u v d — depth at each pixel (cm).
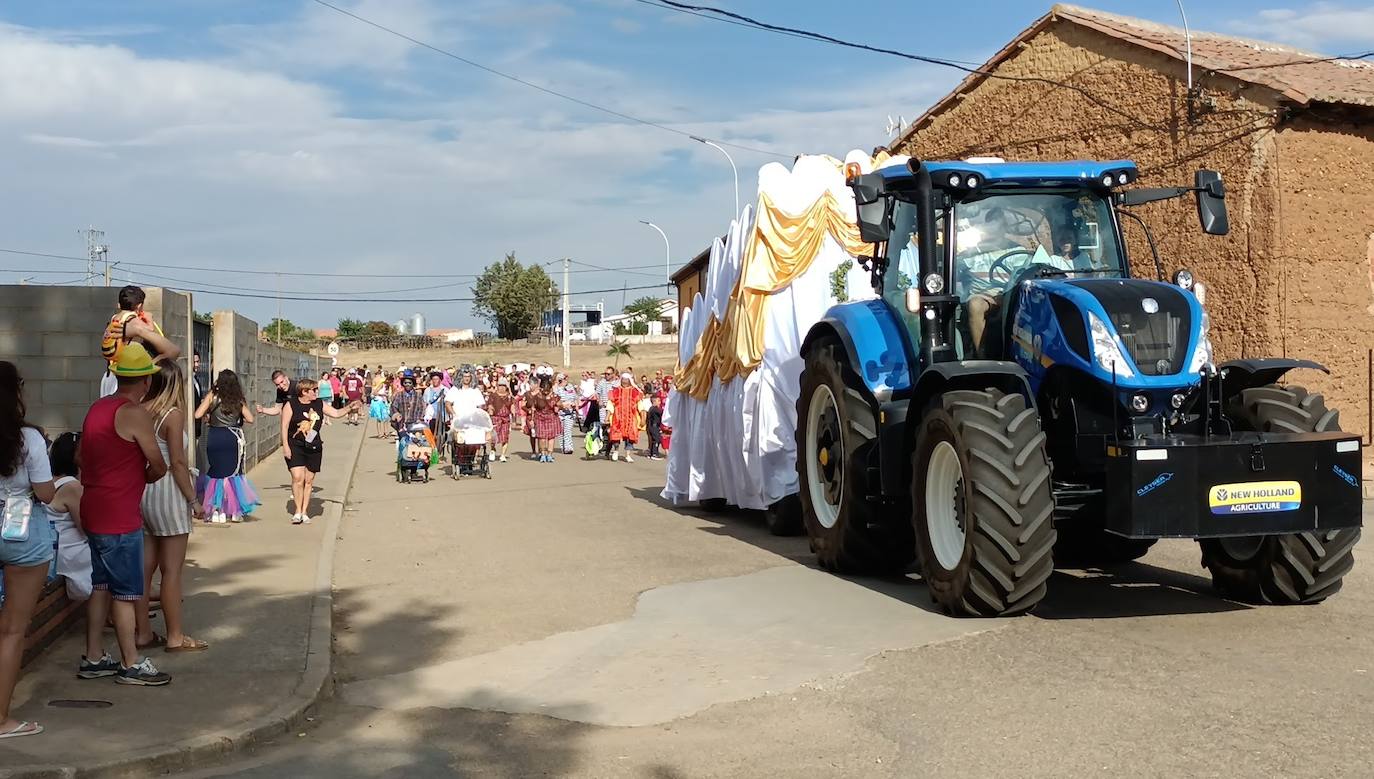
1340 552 764
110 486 641
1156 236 1773
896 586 934
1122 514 715
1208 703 571
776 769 516
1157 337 768
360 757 555
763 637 765
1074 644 702
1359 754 491
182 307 1334
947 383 845
